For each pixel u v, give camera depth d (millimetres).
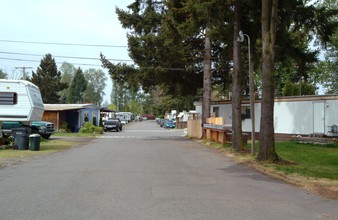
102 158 17016
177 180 11273
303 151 19969
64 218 6949
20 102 22906
